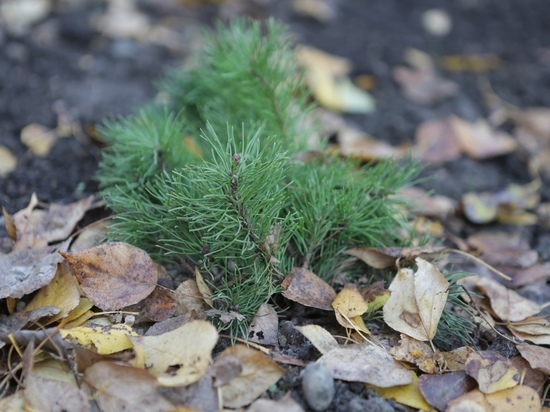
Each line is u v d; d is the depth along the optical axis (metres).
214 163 0.58
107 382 0.51
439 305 0.57
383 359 0.54
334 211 0.60
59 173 0.71
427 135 0.84
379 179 0.63
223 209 0.55
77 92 0.84
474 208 0.73
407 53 1.03
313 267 0.60
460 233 0.72
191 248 0.58
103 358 0.52
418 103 0.91
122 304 0.55
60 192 0.69
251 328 0.56
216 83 0.70
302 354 0.55
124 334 0.54
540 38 1.10
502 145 0.83
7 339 0.53
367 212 0.62
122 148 0.63
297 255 0.61
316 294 0.57
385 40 1.06
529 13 1.17
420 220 0.70
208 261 0.58
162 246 0.59
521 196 0.76
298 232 0.60
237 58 0.67
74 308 0.56
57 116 0.79
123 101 0.83
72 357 0.53
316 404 0.51
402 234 0.67
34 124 0.78
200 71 0.73
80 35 0.94
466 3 1.19
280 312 0.58
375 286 0.58
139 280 0.56
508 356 0.58
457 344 0.59
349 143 0.79
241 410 0.51
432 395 0.53
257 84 0.66
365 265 0.62
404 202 0.63
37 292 0.57
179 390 0.51
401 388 0.54
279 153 0.57
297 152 0.65
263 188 0.56
